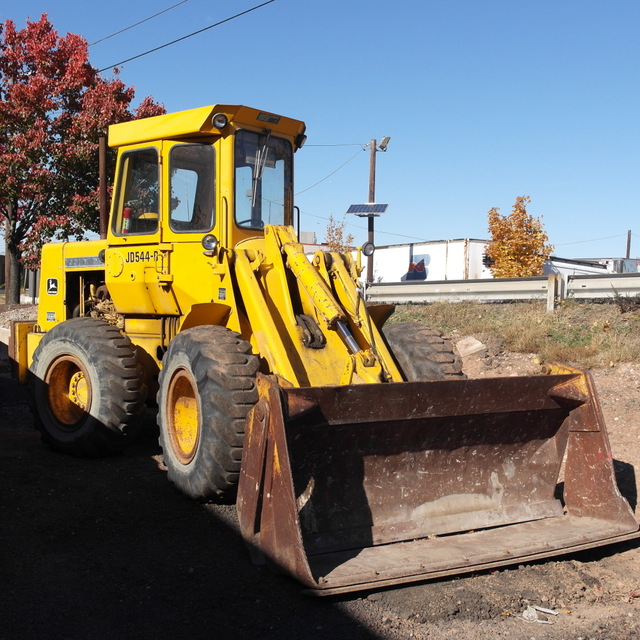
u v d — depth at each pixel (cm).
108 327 707
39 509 543
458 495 502
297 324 577
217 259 609
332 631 375
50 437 721
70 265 812
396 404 463
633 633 384
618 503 492
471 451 506
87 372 688
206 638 366
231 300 595
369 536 463
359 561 429
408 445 484
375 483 480
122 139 695
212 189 625
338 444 464
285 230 625
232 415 509
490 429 505
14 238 1853
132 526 512
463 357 1080
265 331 558
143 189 687
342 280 614
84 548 473
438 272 2838
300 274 592
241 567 448
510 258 2333
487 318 1230
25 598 402
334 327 580
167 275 653
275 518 424
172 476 576
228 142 618
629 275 1163
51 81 1656
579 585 436
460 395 479
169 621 381
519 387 498
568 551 458
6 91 1720
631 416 783
